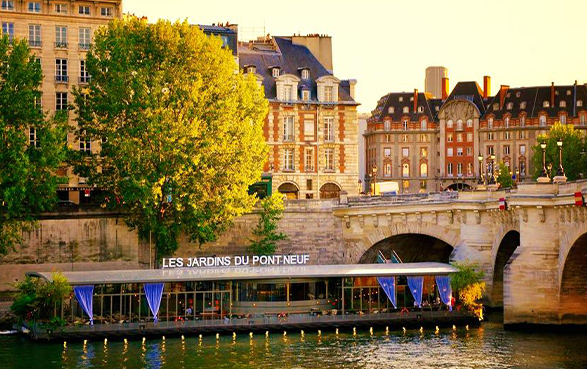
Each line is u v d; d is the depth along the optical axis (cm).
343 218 11394
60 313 8631
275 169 13575
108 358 7744
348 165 13900
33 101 9700
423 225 10888
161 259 10356
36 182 9531
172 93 10300
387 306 9294
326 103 13775
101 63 10256
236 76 10806
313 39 14512
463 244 10488
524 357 7738
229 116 10425
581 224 8288
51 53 11325
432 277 9406
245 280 9138
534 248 8862
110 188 10262
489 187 10569
